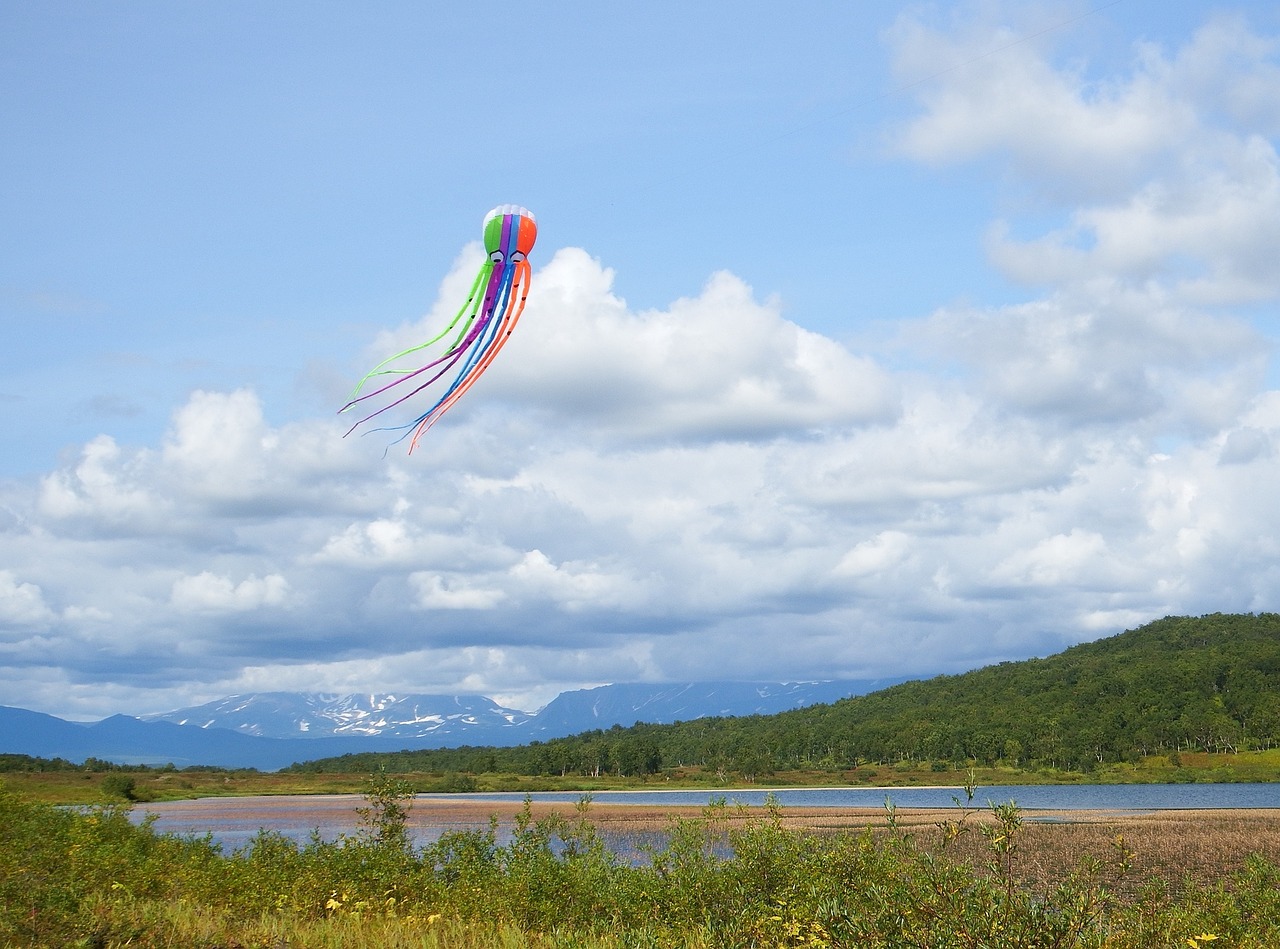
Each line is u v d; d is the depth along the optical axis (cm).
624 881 2212
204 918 2067
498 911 2162
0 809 2823
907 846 1509
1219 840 6278
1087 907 1259
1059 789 17400
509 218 2736
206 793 17500
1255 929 1862
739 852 1975
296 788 19075
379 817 2800
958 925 1225
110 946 1817
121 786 12988
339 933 1964
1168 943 1532
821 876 1644
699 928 1820
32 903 1919
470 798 17275
